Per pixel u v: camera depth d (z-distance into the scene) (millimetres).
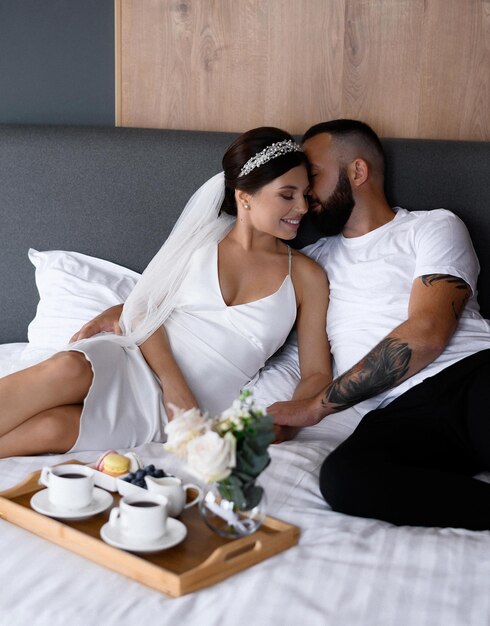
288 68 2898
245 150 2391
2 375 2465
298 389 2420
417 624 1410
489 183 2559
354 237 2527
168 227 2879
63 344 2619
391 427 2088
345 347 2398
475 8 2682
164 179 2857
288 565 1570
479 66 2715
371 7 2779
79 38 3098
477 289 2598
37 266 2920
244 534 1592
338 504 1839
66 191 2945
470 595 1481
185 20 2971
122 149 2881
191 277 2488
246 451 1542
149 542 1567
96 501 1729
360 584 1511
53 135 2943
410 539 1652
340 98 2865
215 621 1405
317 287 2516
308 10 2842
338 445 2146
